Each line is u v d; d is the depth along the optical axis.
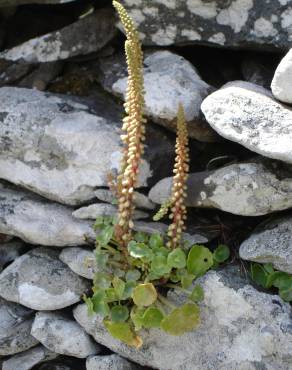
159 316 0.84
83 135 0.89
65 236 0.91
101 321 0.91
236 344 0.84
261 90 0.81
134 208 0.87
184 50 0.95
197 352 0.87
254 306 0.82
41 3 0.97
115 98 0.95
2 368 1.00
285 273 0.82
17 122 0.91
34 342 0.98
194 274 0.84
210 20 0.88
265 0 0.85
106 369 0.92
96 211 0.89
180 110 0.79
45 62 0.99
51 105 0.92
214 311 0.85
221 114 0.79
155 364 0.90
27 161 0.92
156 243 0.84
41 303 0.93
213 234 0.88
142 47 0.95
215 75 0.95
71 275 0.93
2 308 0.98
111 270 0.87
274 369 0.82
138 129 0.81
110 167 0.88
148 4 0.90
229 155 0.89
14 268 0.96
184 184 0.82
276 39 0.85
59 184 0.91
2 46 1.05
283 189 0.79
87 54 0.98
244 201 0.80
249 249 0.82
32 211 0.93
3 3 0.96
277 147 0.75
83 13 1.03
